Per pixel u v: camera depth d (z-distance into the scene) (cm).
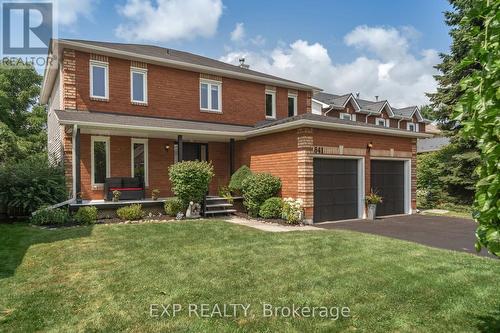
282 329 366
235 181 1338
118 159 1323
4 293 470
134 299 447
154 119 1374
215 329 366
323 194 1193
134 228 915
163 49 1827
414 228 1052
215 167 1555
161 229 909
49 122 1798
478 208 271
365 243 760
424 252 682
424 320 385
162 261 620
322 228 1039
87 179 1250
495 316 393
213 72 1575
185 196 1154
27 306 429
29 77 2456
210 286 492
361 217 1290
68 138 1213
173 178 1158
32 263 607
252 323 379
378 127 1320
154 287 489
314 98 2720
